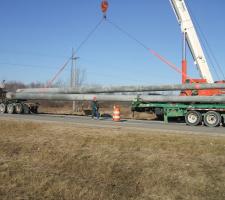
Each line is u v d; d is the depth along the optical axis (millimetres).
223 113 24453
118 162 12102
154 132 17734
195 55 25812
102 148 13906
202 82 25875
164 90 27125
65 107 51469
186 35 25906
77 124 21719
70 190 9727
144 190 10016
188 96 25766
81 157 12680
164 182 10469
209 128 21578
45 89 33469
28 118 26938
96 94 30844
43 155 12961
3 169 11414
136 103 28219
